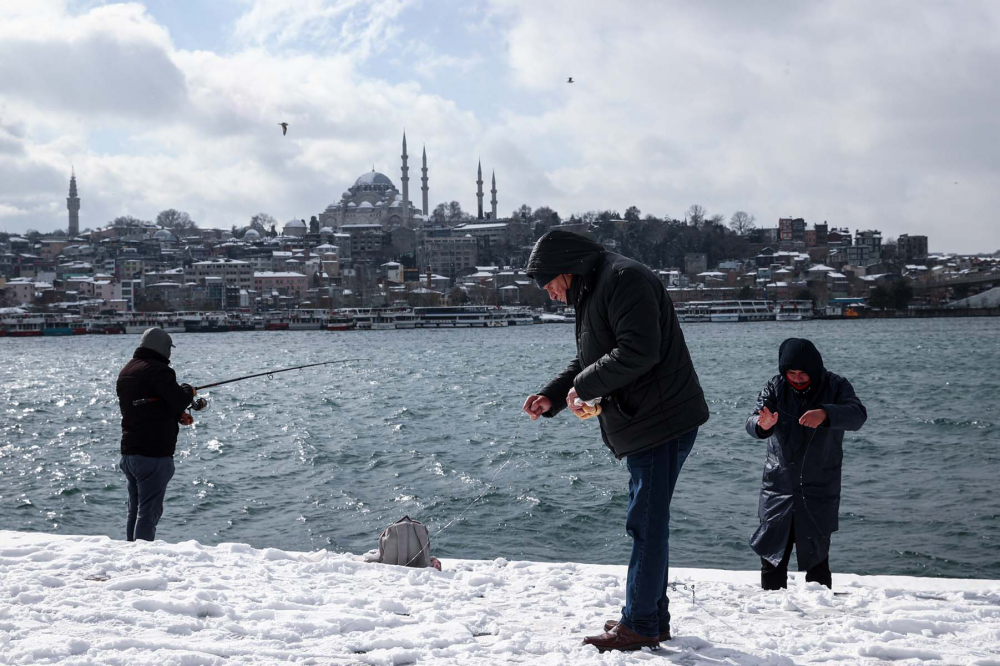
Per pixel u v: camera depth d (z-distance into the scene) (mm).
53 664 4293
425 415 46500
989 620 5707
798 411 6820
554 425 38844
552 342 159750
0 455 33406
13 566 6402
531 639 5055
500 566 7559
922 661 4773
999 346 116000
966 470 27219
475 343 162375
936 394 55031
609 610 5855
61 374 92188
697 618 5855
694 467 27453
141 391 9242
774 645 5105
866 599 6379
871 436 34625
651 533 4934
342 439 36969
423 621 5473
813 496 6781
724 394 58188
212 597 5746
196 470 29203
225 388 68625
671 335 4922
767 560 6906
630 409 4918
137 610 5309
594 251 5023
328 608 5645
